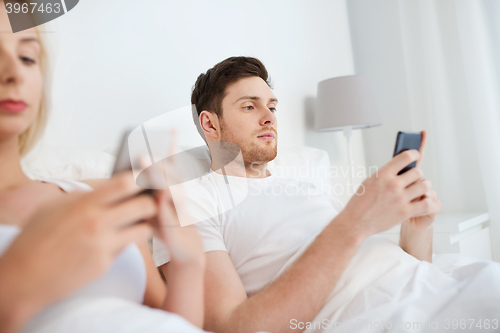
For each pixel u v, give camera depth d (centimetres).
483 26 198
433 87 217
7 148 48
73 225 26
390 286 65
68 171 69
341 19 245
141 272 49
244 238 83
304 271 61
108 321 32
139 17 122
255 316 58
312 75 212
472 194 209
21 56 49
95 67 105
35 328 32
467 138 210
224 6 158
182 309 45
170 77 130
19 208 46
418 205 62
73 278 27
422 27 221
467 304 58
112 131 107
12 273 26
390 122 239
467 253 159
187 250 44
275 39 186
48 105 85
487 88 195
